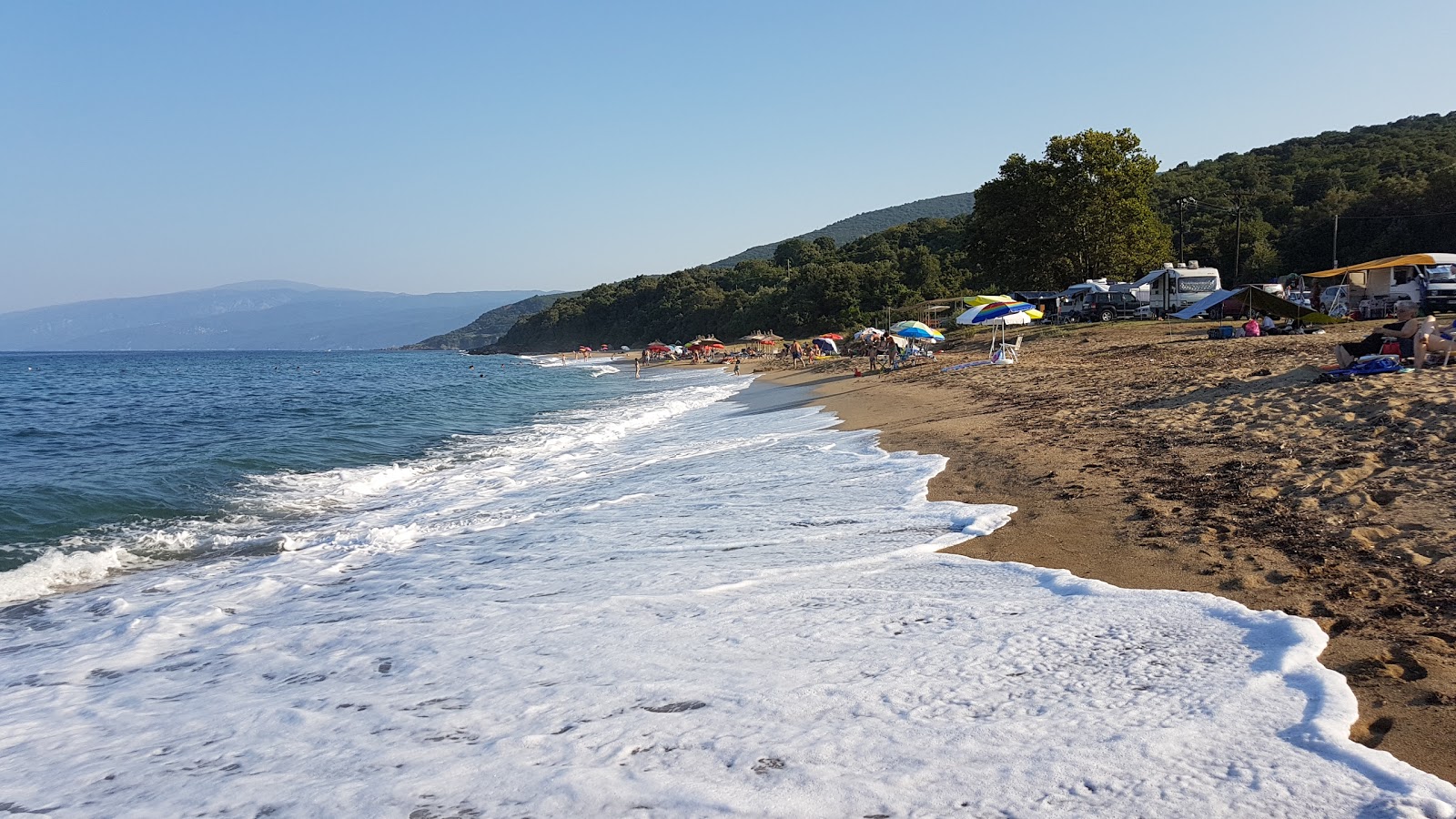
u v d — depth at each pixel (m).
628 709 4.44
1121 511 8.05
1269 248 64.25
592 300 173.75
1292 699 4.07
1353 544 6.30
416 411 29.34
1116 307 40.19
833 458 13.27
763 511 9.71
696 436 18.89
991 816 3.21
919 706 4.21
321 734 4.51
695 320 130.75
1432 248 56.06
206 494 13.41
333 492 13.58
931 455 12.34
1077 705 4.12
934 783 3.47
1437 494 6.98
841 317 88.88
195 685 5.56
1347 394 11.14
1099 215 50.94
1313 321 23.23
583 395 37.66
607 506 11.02
